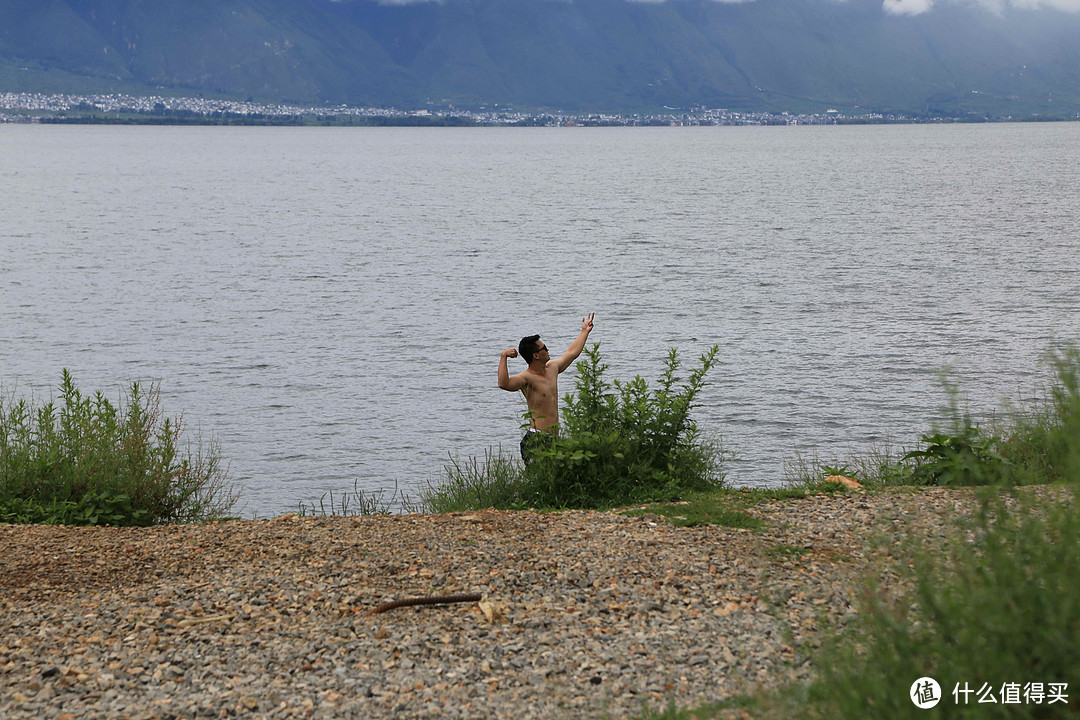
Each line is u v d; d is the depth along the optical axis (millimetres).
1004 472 4336
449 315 29375
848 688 3223
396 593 5320
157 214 67875
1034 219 56344
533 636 4676
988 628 3062
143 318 28906
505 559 5895
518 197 84125
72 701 4023
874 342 23875
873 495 7219
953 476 7590
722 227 56469
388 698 4027
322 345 25141
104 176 113250
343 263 42625
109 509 7977
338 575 5641
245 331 27000
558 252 45875
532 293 33469
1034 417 7664
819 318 27469
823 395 19125
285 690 4113
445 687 4121
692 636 4594
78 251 46375
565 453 8141
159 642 4652
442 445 16656
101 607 5137
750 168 130375
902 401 18516
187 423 18000
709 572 5516
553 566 5738
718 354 23078
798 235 51188
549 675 4230
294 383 21141
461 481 9086
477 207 74062
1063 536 3215
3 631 4805
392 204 77688
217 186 99062
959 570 3453
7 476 7934
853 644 3814
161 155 177875
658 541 6180
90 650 4562
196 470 9164
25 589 5457
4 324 27562
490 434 17297
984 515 3748
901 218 59219
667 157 173250
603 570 5617
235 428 17719
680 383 20109
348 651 4527
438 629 4785
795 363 21938
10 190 89188
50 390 20047
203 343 25328
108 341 25453
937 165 126812
